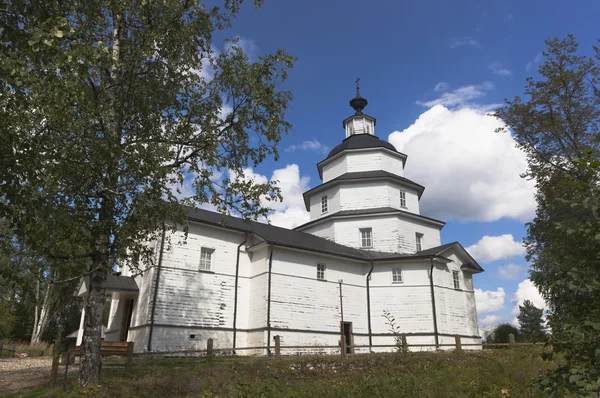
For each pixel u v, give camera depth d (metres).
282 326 24.91
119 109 13.22
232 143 14.86
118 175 11.72
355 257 29.20
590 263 4.44
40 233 10.31
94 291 12.89
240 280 25.97
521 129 24.38
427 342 27.77
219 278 25.06
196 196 14.54
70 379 14.12
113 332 26.08
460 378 12.52
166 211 13.20
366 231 32.91
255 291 25.84
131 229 12.73
